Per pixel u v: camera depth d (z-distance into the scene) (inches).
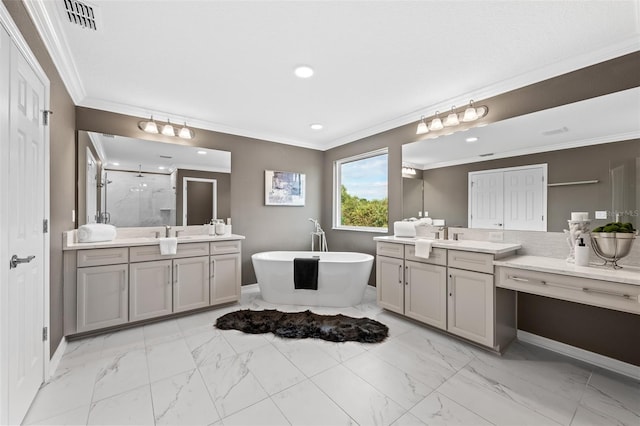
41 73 66.9
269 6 63.2
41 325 69.2
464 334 92.7
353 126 148.1
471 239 108.7
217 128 145.6
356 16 66.4
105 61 85.2
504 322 90.4
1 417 49.0
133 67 88.8
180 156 136.3
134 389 69.3
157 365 80.1
